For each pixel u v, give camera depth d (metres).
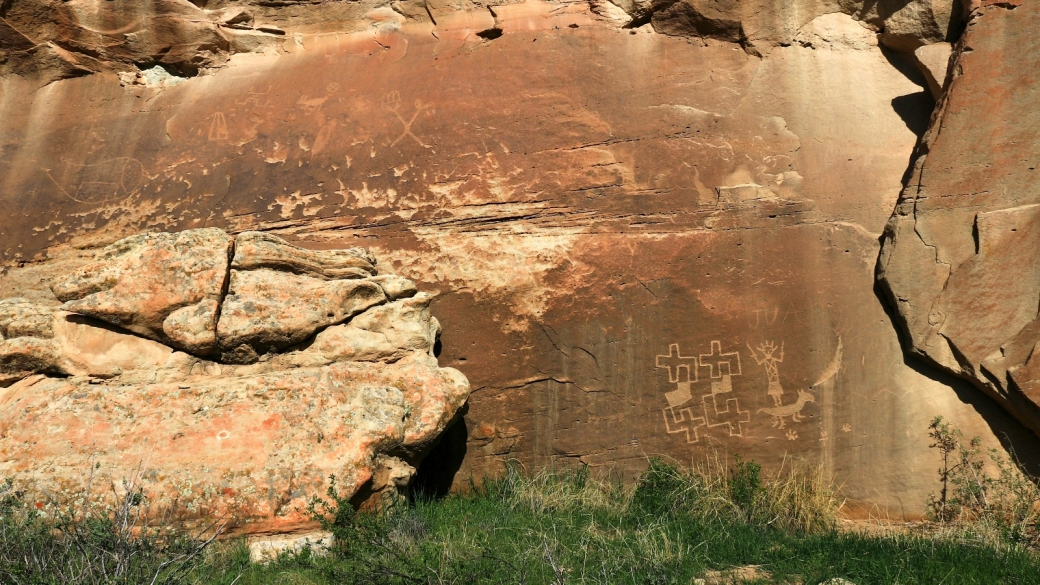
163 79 8.85
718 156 7.40
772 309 6.93
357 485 5.52
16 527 4.97
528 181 7.46
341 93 8.30
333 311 6.33
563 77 7.89
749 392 6.82
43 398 5.84
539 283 7.10
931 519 6.35
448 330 7.09
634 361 6.96
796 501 6.39
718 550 5.54
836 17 7.97
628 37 8.10
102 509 5.28
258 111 8.33
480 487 6.90
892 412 6.66
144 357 6.14
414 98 8.05
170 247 6.23
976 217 6.67
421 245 7.32
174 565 4.87
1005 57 6.90
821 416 6.74
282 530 5.36
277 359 6.21
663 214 7.27
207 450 5.55
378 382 6.17
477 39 8.36
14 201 8.17
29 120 8.63
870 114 7.56
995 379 6.36
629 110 7.69
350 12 8.79
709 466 6.77
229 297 6.18
